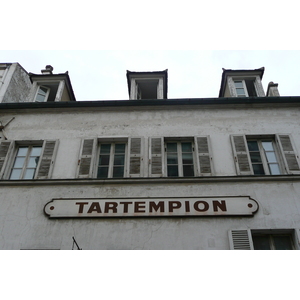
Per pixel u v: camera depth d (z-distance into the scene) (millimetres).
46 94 12586
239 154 9430
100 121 10602
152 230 7977
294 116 10406
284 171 9211
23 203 8602
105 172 9539
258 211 8172
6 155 9750
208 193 8570
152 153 9594
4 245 7875
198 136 9922
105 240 7875
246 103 10672
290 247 7812
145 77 12492
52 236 8000
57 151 9836
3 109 11023
